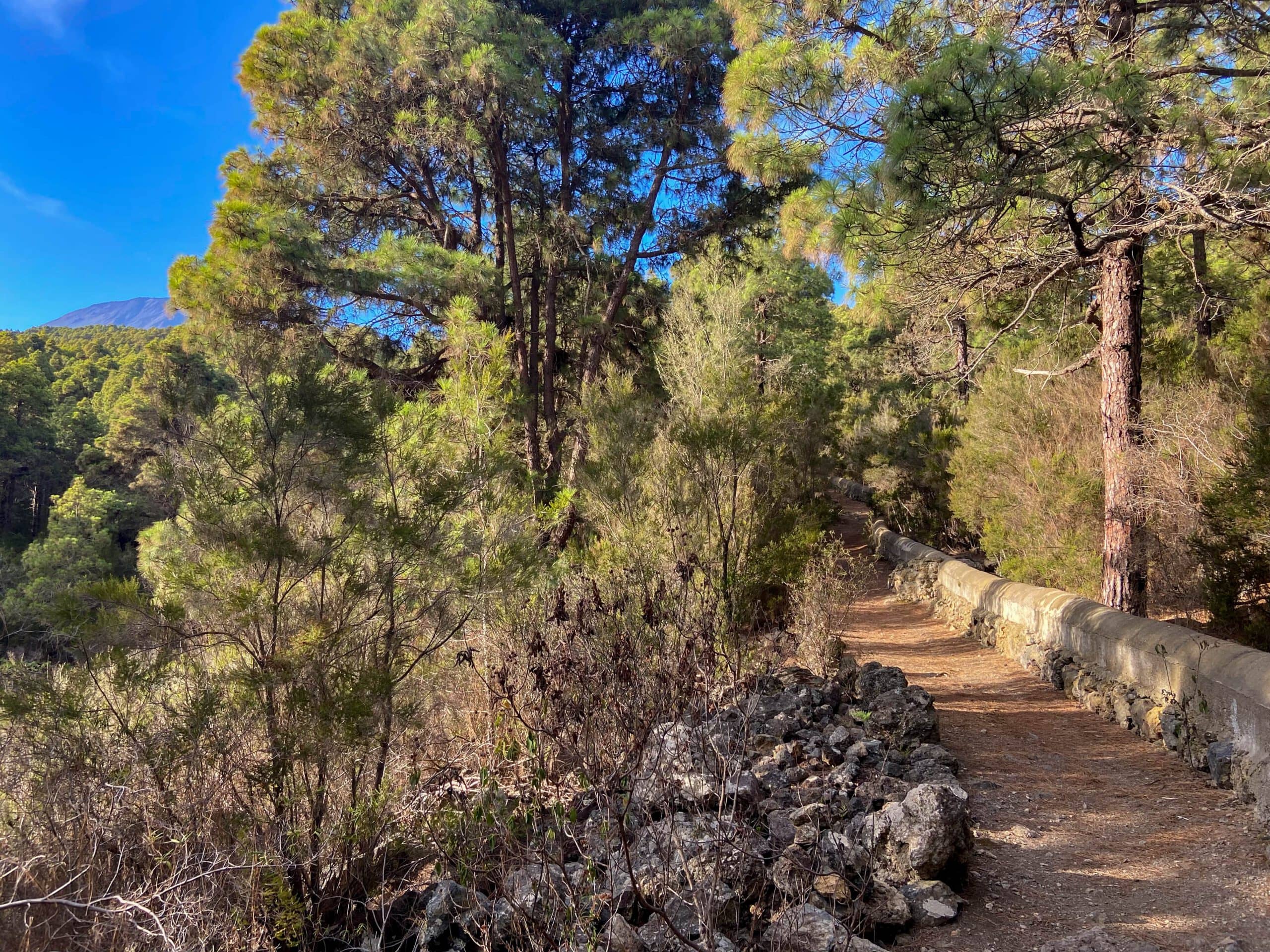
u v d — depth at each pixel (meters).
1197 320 9.96
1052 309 10.38
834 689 6.29
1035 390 10.71
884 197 5.94
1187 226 6.34
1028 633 8.32
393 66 14.33
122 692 3.51
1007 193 5.84
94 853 3.21
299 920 3.39
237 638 3.82
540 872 3.63
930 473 16.92
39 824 3.29
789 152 7.78
